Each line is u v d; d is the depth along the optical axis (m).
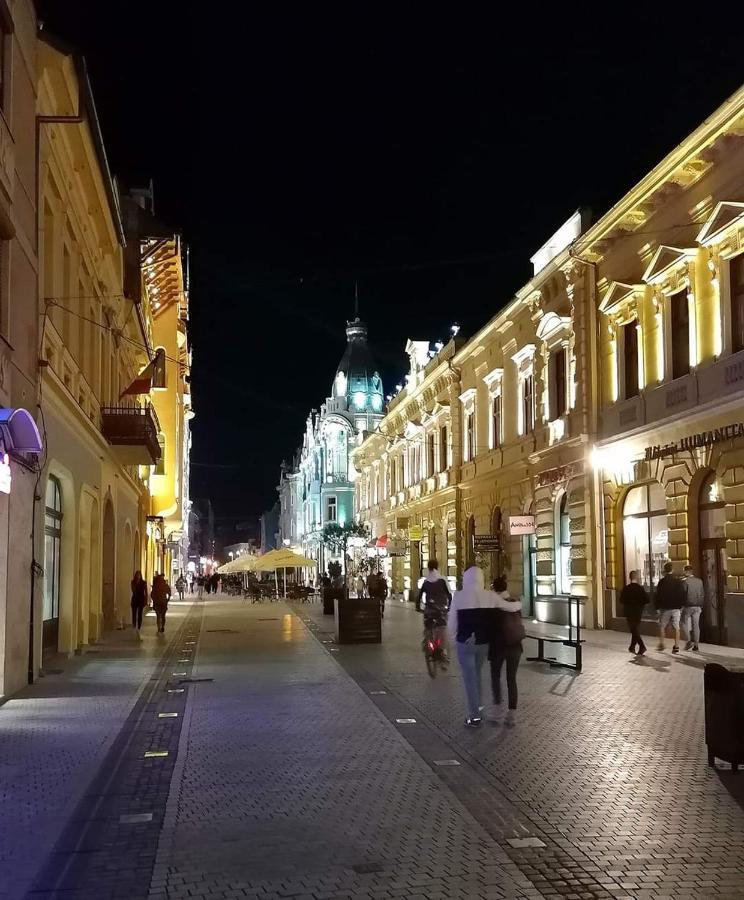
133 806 7.02
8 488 11.89
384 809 6.82
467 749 8.93
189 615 34.31
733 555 18.12
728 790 7.29
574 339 25.66
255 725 10.39
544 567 27.86
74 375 17.89
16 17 12.90
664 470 20.92
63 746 9.27
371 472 60.28
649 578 22.05
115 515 25.34
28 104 13.72
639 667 15.38
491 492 33.78
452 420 38.84
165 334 42.41
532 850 5.85
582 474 24.92
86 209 19.14
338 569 48.69
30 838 6.22
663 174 20.36
